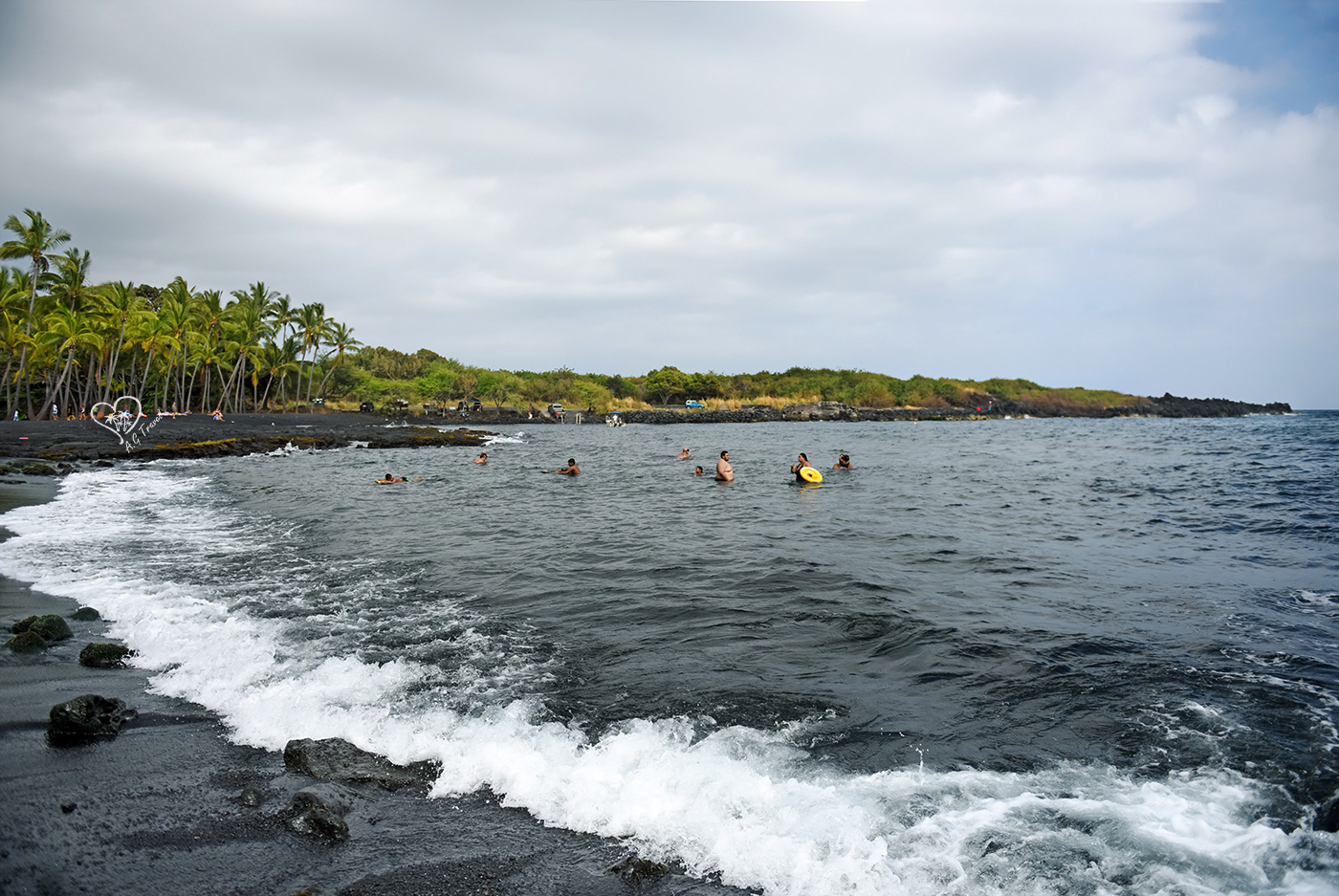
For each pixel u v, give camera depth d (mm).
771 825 4582
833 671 7316
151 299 84938
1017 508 19812
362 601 9859
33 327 55438
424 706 6352
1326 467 32312
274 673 7062
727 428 88000
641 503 20734
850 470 32438
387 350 132000
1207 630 8625
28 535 14312
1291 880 4023
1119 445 52875
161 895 3838
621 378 136250
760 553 13414
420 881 4055
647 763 5352
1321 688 6793
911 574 11703
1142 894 3928
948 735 5852
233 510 18625
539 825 4648
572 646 8039
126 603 9398
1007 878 4059
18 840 4250
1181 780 5129
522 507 19781
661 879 4109
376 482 25859
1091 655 7738
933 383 141000
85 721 5734
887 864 4176
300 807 4680
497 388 113312
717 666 7465
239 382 86125
